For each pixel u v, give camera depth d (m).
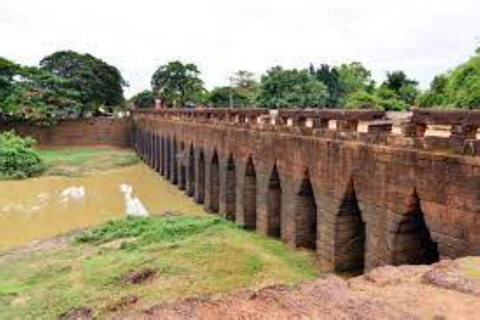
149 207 46.31
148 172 68.50
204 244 25.88
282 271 22.42
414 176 17.97
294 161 27.09
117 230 33.19
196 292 19.66
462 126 16.06
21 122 88.06
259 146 31.58
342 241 23.17
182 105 120.94
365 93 61.62
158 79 125.12
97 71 102.06
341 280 11.31
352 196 22.52
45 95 90.12
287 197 28.12
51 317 19.28
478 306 9.73
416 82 62.91
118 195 52.44
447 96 45.97
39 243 33.56
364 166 20.83
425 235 19.22
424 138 17.58
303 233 27.19
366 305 9.76
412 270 12.00
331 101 87.88
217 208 41.84
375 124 20.28
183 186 54.34
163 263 23.39
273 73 84.75
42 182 59.69
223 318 9.18
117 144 95.12
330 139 23.47
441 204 16.83
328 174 23.66
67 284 23.28
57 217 43.38
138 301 19.20
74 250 30.22
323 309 9.56
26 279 25.41
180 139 54.31
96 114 104.69
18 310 20.72
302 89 81.62
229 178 37.75
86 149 89.25
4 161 62.31
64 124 91.94
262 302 9.91
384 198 19.61
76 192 54.12
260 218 31.56
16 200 50.44
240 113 37.78
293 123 27.61
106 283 22.55
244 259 23.56
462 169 15.95
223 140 38.38
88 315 18.52
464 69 44.81
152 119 72.81
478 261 12.39
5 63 84.81
